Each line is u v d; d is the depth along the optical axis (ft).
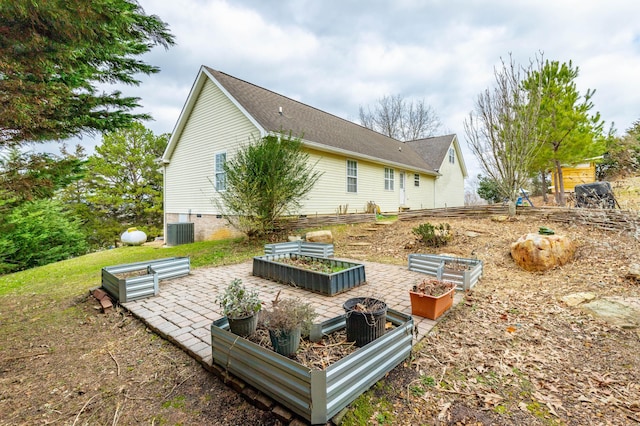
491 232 24.67
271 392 7.13
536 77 27.12
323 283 14.75
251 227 28.53
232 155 35.19
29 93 11.60
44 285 19.12
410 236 27.96
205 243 33.40
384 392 7.56
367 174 45.39
